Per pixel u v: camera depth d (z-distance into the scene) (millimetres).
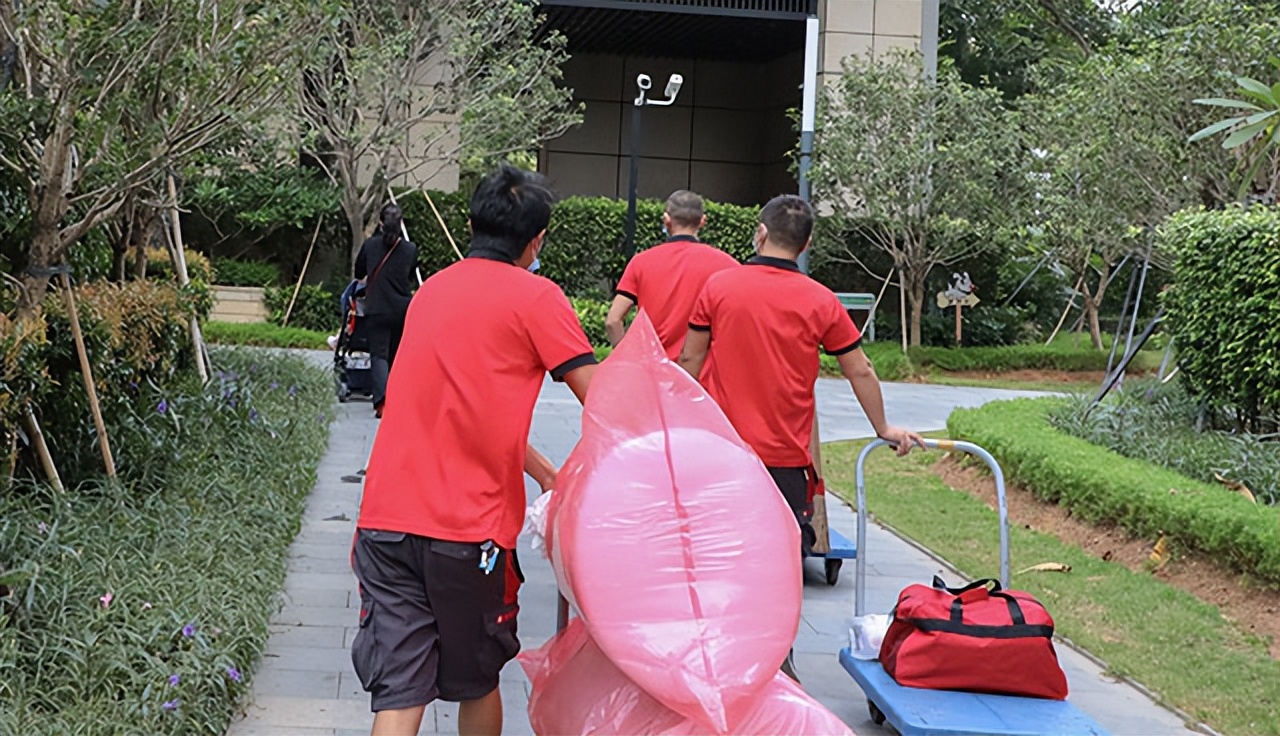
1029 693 4277
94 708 4020
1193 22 13109
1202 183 12602
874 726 4816
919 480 10266
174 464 6969
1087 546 7918
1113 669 5617
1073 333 25938
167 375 8570
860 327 22641
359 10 17891
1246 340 9211
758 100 27531
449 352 3453
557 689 3455
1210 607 6551
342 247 20844
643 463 3338
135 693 4180
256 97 6559
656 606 3143
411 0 18375
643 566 3193
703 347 4832
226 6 6059
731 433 3504
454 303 3506
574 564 3229
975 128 20438
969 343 23156
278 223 19828
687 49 26000
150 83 5855
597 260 21781
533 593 6473
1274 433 9445
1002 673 4266
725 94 27516
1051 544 7965
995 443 9719
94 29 5504
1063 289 25562
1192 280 9859
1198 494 7371
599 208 21625
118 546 5312
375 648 3416
